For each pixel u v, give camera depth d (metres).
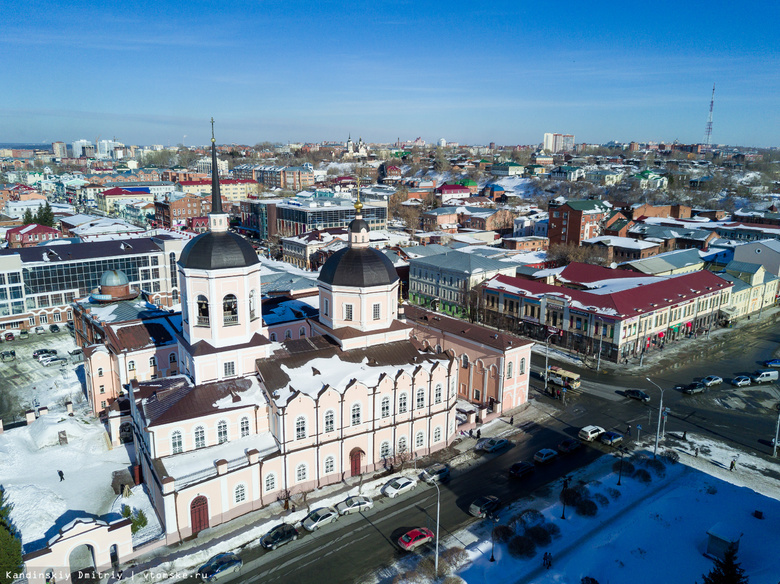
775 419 77.38
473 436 71.50
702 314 114.94
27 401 81.50
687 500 57.47
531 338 110.06
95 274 118.50
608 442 69.19
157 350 74.75
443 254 132.88
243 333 60.38
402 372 63.19
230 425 57.12
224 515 53.66
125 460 64.56
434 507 56.72
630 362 97.56
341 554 49.59
